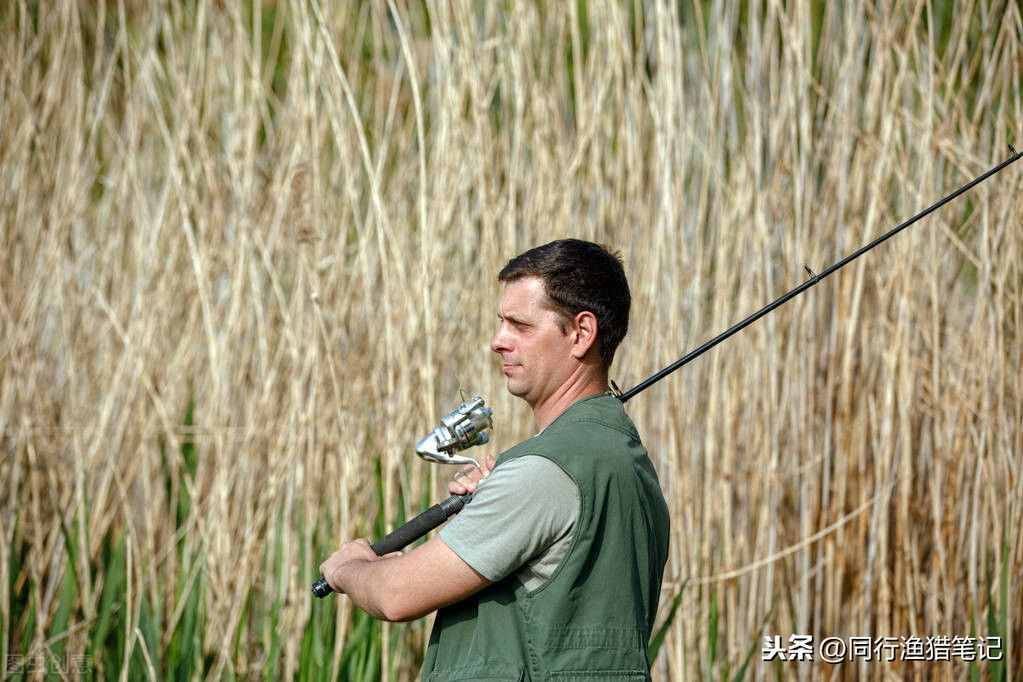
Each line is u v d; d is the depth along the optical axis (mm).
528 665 6738
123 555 13367
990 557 12297
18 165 15055
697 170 13477
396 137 14992
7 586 13094
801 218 12812
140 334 14188
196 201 14352
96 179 15742
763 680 12250
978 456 12055
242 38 14664
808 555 12320
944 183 13125
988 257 12383
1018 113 12719
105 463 14266
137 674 12320
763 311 8297
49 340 14859
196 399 14500
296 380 13117
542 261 7359
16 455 13945
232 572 13094
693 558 12477
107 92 15445
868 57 13555
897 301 12414
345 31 15336
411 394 13125
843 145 12812
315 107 13828
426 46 15023
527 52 13906
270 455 13336
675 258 12898
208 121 14625
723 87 13430
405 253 14086
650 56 14047
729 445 12508
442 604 6785
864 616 12180
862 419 12367
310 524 12562
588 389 7434
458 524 6820
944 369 12500
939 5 14102
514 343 7410
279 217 14195
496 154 14055
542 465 6773
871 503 12164
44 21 15492
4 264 14781
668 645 12414
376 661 11891
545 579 6809
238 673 12711
